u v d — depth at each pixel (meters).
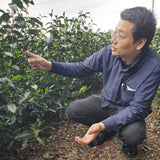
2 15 1.40
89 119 1.85
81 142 1.15
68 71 1.66
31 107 1.98
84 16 2.59
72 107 1.84
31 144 1.85
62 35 2.24
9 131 1.61
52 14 2.16
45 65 1.56
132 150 1.72
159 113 2.48
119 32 1.28
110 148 1.87
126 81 1.50
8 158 1.63
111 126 1.32
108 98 1.66
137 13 1.23
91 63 1.68
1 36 1.71
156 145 1.91
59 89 2.45
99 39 3.54
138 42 1.29
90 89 3.50
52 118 2.35
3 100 1.53
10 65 1.62
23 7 1.46
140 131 1.53
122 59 1.46
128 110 1.40
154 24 1.28
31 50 1.90
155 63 1.41
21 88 1.82
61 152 1.78
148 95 1.40
